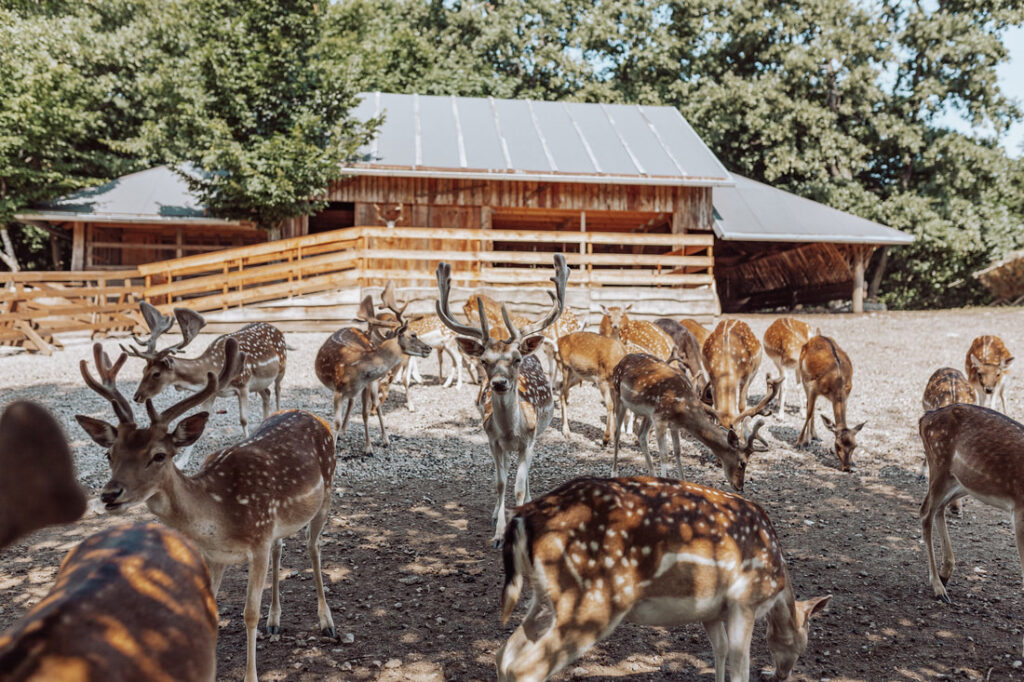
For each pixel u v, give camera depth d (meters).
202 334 16.44
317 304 16.80
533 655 3.18
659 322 12.53
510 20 31.97
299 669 4.11
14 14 21.73
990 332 16.56
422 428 9.94
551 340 11.70
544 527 3.28
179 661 2.09
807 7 29.58
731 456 6.80
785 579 3.60
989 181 28.36
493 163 18.98
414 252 17.36
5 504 0.64
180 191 19.81
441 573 5.49
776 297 27.12
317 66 17.69
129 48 22.77
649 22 32.09
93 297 17.08
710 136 28.59
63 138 20.75
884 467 8.59
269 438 4.34
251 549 3.90
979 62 28.75
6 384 11.59
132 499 3.38
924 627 4.78
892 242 19.69
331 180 18.41
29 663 1.74
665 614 3.40
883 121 28.27
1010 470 4.72
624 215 21.78
